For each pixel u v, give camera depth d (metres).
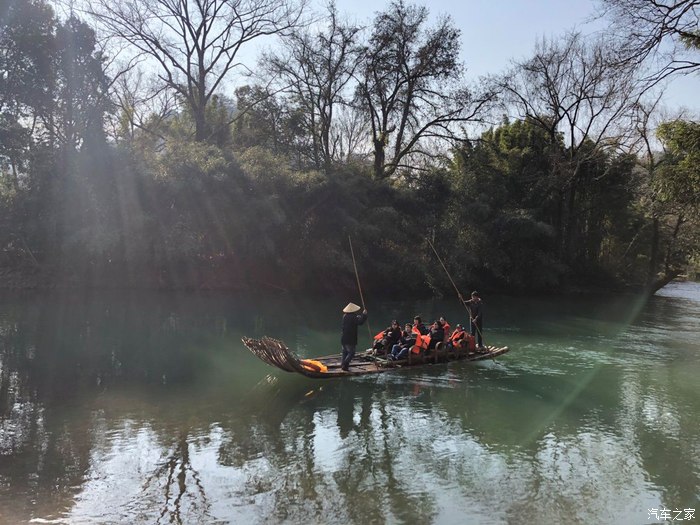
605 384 13.01
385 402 11.20
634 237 43.84
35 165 31.70
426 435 9.24
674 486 7.38
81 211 30.55
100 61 33.47
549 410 10.84
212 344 17.12
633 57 13.04
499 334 20.75
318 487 7.12
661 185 16.89
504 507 6.70
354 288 34.06
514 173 38.66
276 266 32.78
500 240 36.97
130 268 31.39
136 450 8.24
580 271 40.94
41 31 32.56
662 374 14.11
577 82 35.34
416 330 14.97
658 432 9.58
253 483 7.20
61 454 8.04
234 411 10.33
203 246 30.70
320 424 9.70
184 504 6.59
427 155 38.69
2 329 18.59
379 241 34.19
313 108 38.66
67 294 29.00
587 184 39.47
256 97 39.62
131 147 31.48
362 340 19.11
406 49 36.28
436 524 6.23
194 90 40.59
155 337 18.03
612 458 8.33
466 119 37.59
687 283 51.28
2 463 7.69
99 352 15.46
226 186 29.52
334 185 32.12
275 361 12.57
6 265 32.34
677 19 12.27
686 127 15.21
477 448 8.67
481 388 12.45
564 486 7.32
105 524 6.10
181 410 10.34
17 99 32.62
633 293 39.25
